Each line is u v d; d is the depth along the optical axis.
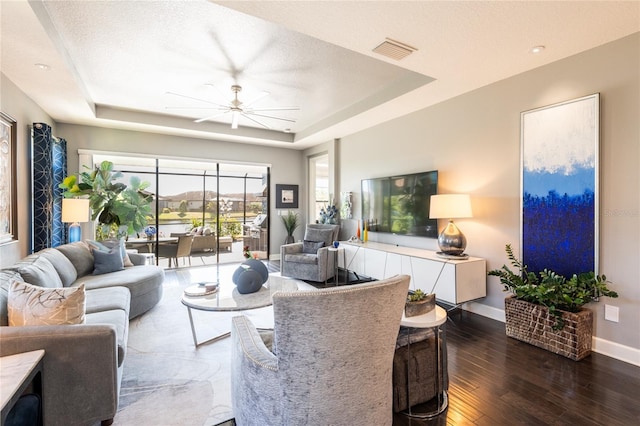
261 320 3.47
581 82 2.77
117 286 3.27
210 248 6.65
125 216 5.32
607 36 2.50
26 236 3.68
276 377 1.38
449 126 3.99
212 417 1.88
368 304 1.30
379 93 4.21
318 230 5.61
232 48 3.05
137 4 2.37
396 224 4.78
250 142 6.62
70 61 3.19
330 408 1.35
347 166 5.95
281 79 3.81
